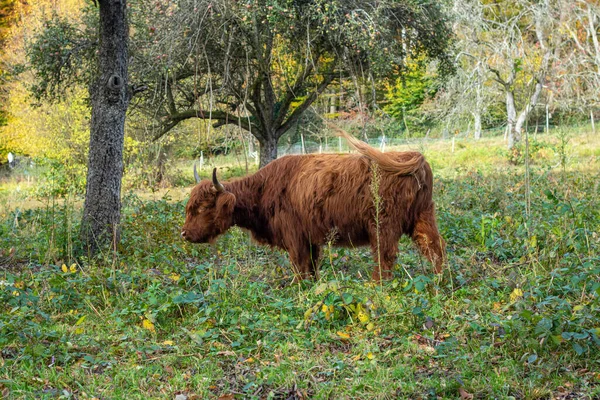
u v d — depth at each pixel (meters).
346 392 4.50
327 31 14.09
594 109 30.83
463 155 27.06
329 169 7.28
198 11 14.11
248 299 6.29
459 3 29.20
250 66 16.64
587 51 32.34
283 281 7.59
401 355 5.02
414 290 6.29
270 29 14.63
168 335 5.73
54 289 6.59
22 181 31.11
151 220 10.01
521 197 11.99
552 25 31.55
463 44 30.09
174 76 15.35
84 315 6.10
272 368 4.89
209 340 5.53
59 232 9.18
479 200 11.93
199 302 6.11
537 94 24.80
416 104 34.94
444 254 7.06
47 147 22.83
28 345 5.15
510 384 4.48
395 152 7.11
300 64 16.64
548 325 4.80
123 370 4.92
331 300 5.84
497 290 6.33
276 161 7.77
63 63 14.88
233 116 17.41
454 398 4.37
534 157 22.58
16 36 30.28
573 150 23.05
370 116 18.89
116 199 8.91
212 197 7.62
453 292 6.21
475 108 31.72
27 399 4.39
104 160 8.80
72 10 26.88
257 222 7.83
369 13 14.80
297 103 21.80
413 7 15.19
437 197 12.66
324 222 7.29
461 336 5.32
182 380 4.77
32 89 15.77
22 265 8.74
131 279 6.93
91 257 8.67
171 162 24.98
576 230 7.19
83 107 22.58
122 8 8.67
